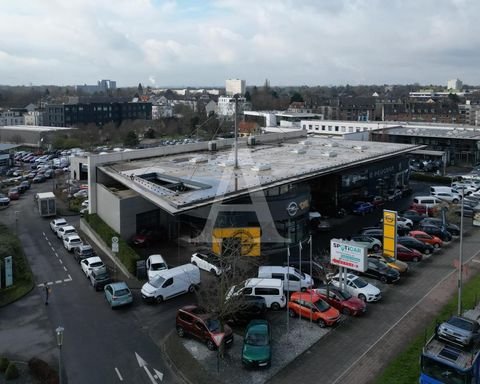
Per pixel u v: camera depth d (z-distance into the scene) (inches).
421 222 1987.0
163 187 1606.8
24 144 5177.2
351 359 1029.8
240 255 1456.7
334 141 2967.5
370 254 1620.3
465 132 3636.8
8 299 1359.5
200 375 979.9
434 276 1494.8
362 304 1238.9
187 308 1157.1
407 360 1011.9
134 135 4982.8
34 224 2230.6
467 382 790.5
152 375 989.8
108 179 2075.5
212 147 2504.9
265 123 5812.0
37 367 984.3
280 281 1301.7
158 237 1814.7
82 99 7819.9
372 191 2500.0
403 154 2605.8
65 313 1279.5
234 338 1132.5
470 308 1234.6
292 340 1113.4
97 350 1087.0
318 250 1716.3
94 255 1708.9
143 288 1350.9
